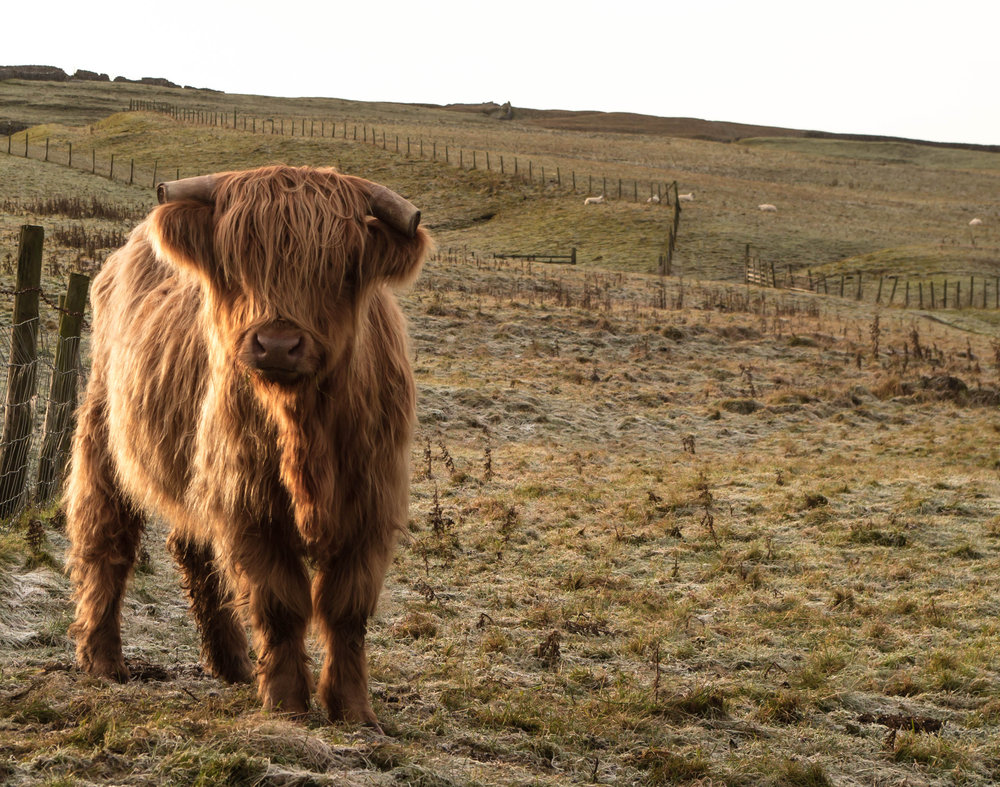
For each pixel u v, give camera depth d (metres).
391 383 4.27
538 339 23.23
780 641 6.94
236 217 3.65
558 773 4.20
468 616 7.14
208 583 5.17
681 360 22.94
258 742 3.64
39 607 6.14
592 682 5.81
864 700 5.80
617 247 50.69
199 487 4.29
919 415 19.48
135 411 4.79
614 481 12.78
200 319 4.49
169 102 123.25
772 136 167.62
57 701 4.36
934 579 8.62
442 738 4.40
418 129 104.00
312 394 3.83
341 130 93.38
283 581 4.19
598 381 20.30
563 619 7.12
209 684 5.11
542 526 10.19
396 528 4.39
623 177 75.88
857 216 72.62
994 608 7.79
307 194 3.71
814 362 23.44
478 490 11.80
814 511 10.80
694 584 8.48
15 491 8.29
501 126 132.75
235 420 4.05
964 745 5.16
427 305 24.83
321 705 4.35
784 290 38.69
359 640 4.36
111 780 3.34
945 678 6.14
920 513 10.98
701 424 17.81
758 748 4.88
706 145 124.31
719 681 5.98
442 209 62.00
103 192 53.66
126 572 5.26
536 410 17.20
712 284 37.19
